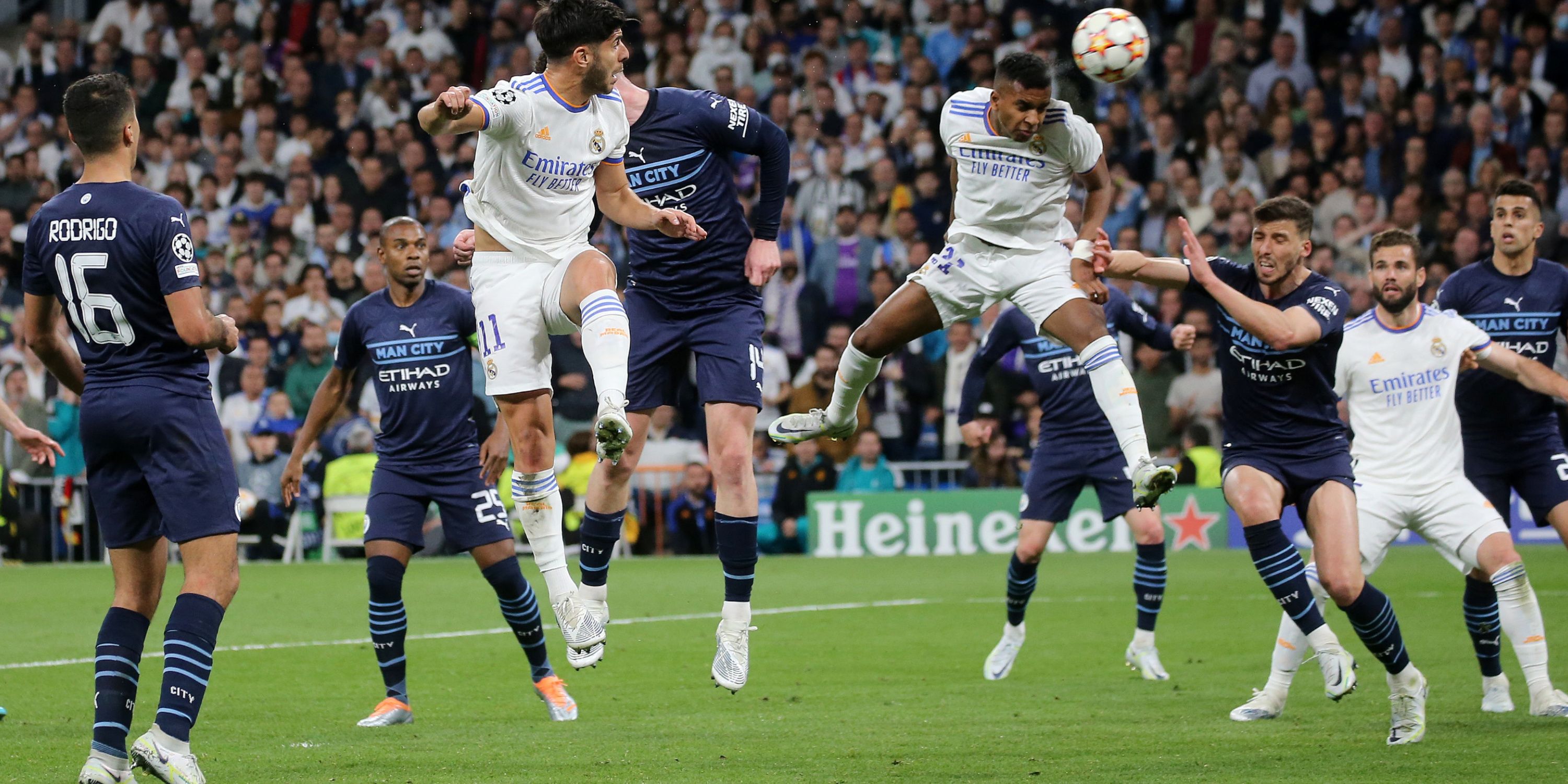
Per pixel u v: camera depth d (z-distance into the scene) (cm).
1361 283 3419
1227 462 1313
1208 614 2141
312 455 3141
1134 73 1169
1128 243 3481
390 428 1417
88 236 985
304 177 3869
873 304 3500
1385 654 1188
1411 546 3203
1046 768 1066
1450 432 1384
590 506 1366
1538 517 1498
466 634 1992
